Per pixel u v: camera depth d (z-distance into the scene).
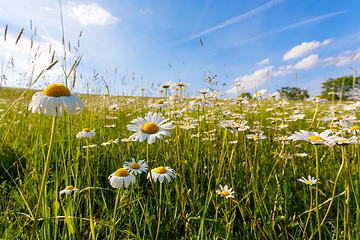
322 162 3.04
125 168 2.00
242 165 2.91
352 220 2.01
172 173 2.21
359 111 4.78
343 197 2.27
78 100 1.30
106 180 2.70
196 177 2.66
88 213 2.06
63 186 2.39
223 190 2.21
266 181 2.48
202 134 4.19
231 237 1.88
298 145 3.63
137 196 2.12
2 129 4.13
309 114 7.68
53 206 1.94
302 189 2.54
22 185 2.38
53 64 1.41
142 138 1.58
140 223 2.01
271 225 1.95
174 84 4.24
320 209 2.21
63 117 3.37
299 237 1.96
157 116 1.80
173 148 3.46
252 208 2.36
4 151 3.06
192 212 2.16
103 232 1.94
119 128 4.64
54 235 1.73
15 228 1.90
